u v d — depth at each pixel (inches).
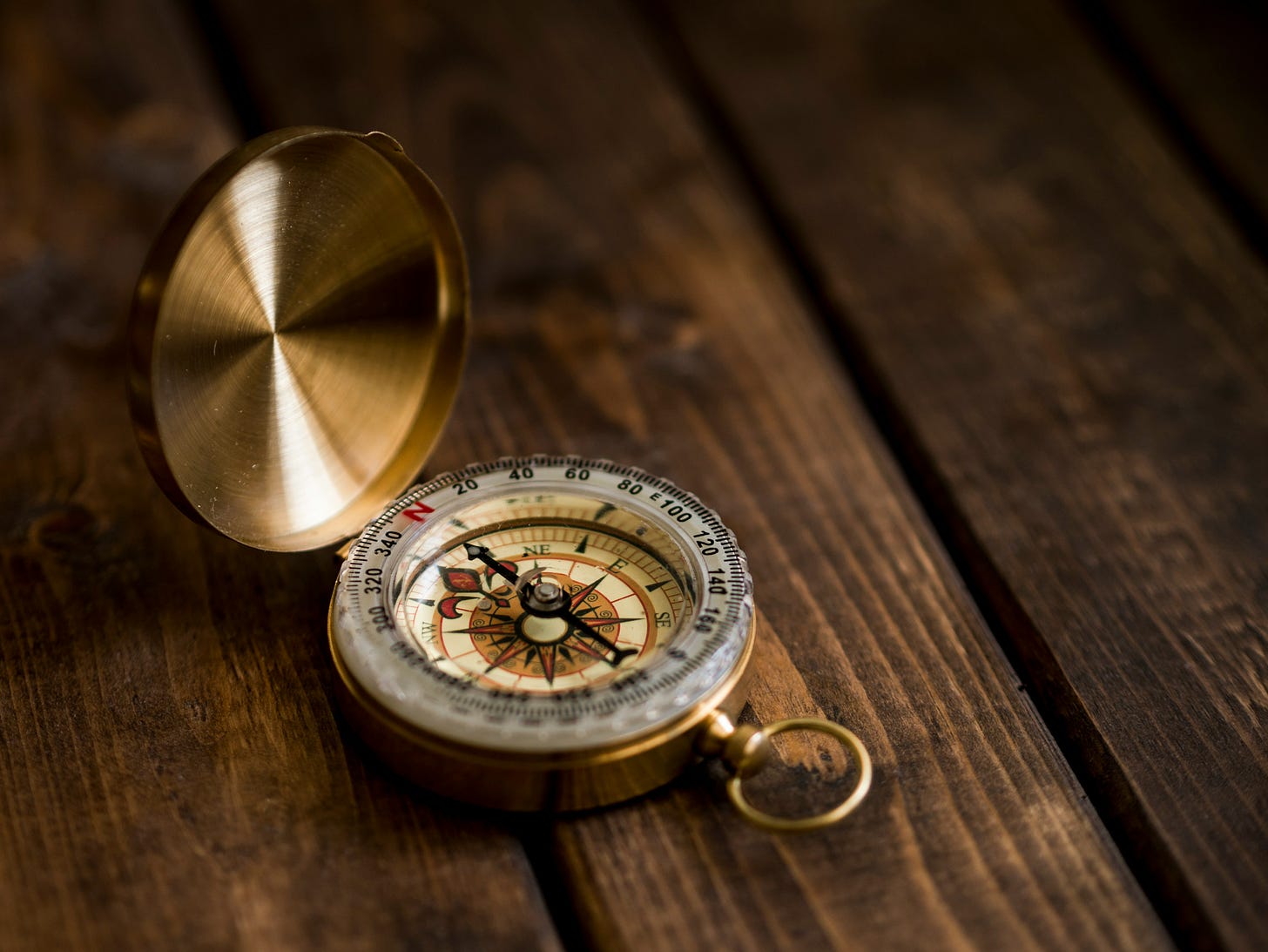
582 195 15.4
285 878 11.0
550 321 14.2
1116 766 11.6
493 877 11.0
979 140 16.0
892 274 14.8
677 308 14.4
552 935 10.9
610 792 11.1
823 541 12.7
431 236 12.3
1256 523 12.9
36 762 11.4
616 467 12.1
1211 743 11.7
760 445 13.3
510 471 12.1
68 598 12.1
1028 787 11.4
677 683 11.1
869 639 12.1
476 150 15.7
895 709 11.7
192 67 16.2
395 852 11.1
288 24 16.7
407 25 16.8
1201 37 16.9
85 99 15.8
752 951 10.8
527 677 11.2
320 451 12.1
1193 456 13.4
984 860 11.1
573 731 10.9
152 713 11.6
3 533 12.5
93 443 13.1
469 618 11.5
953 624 12.2
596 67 16.6
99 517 12.6
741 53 16.8
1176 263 14.9
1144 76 16.7
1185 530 12.9
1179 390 13.9
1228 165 15.7
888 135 16.0
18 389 13.4
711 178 15.7
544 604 11.4
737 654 11.3
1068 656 12.1
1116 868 11.1
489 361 13.9
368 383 12.3
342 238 11.8
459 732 10.9
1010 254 15.0
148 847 11.1
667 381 13.8
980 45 17.0
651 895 10.9
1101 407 13.7
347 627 11.3
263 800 11.3
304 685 11.7
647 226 15.2
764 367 14.0
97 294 14.2
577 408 13.5
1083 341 14.2
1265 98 16.3
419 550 11.7
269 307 11.6
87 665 11.8
